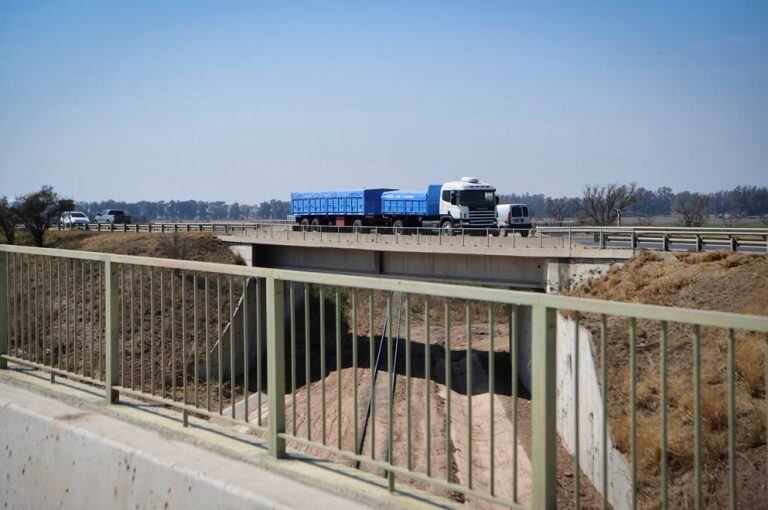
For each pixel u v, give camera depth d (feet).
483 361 116.37
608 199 229.86
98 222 229.25
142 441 12.69
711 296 70.59
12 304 20.52
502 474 52.49
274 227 166.09
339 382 12.14
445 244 123.85
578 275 102.73
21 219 201.46
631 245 98.94
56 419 13.83
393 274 135.23
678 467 38.11
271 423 12.46
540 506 9.45
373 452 11.44
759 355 42.80
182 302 14.79
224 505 10.80
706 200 230.48
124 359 16.08
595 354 56.44
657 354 53.78
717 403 39.52
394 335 129.49
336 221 177.78
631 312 8.91
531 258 113.50
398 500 10.50
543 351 9.49
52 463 13.65
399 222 161.27
